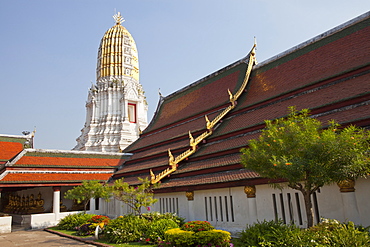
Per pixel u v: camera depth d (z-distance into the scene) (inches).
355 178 549.3
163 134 1480.1
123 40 2618.1
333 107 777.6
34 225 1182.3
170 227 728.3
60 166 1310.3
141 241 722.8
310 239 462.9
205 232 578.6
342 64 901.8
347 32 967.6
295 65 1088.2
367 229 513.7
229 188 823.7
